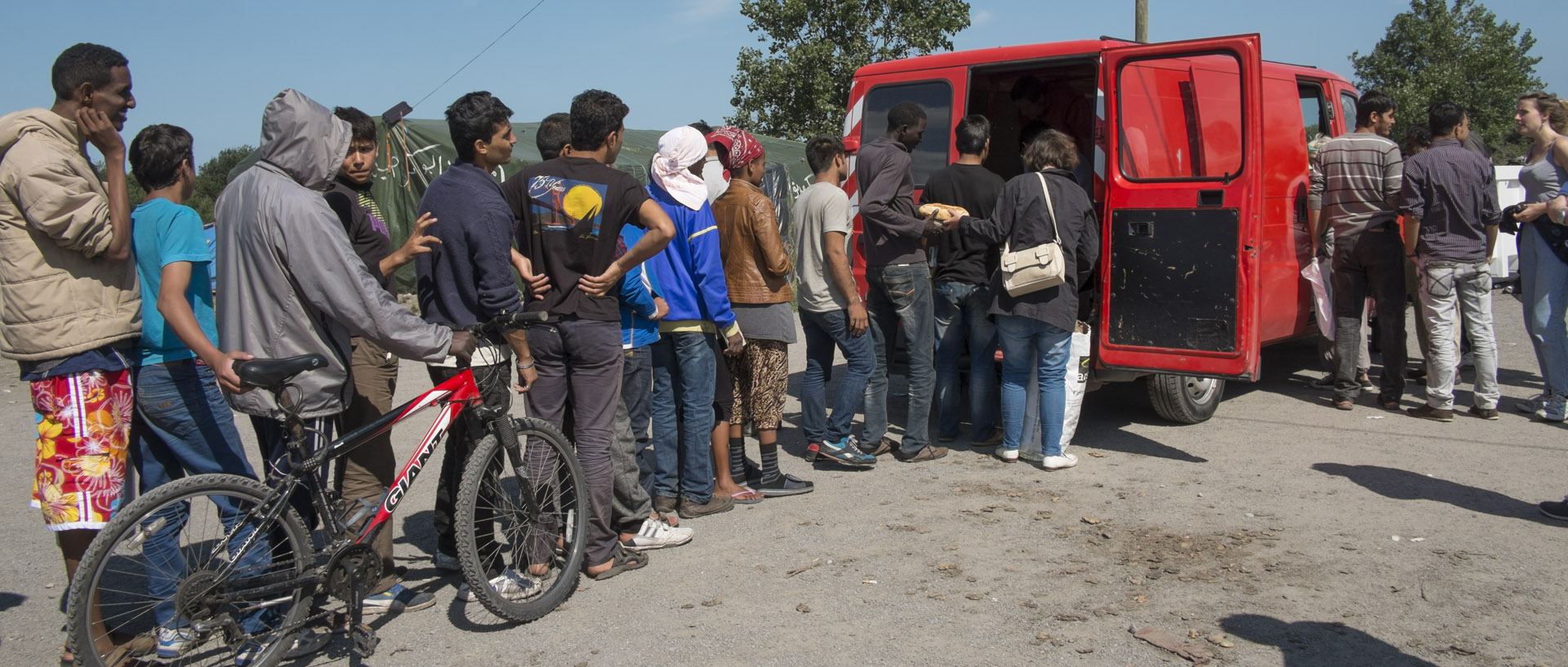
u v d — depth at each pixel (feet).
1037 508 15.60
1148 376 19.38
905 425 20.53
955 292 18.62
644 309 13.84
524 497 12.19
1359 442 18.71
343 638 11.77
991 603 12.13
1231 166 20.18
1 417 24.61
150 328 11.00
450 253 12.05
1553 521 14.25
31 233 10.36
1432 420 20.27
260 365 10.03
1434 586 12.13
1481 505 14.98
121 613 10.14
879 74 21.21
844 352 17.58
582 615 12.21
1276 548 13.56
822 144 17.21
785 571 13.37
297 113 10.82
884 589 12.63
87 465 10.69
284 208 10.52
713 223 14.66
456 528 11.30
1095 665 10.49
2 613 12.67
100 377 10.71
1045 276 16.42
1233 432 19.81
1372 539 13.76
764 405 16.53
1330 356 23.12
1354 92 25.72
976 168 17.94
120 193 10.52
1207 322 16.83
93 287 10.66
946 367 19.22
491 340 12.17
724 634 11.53
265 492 10.50
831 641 11.23
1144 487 16.44
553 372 12.85
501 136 12.35
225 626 10.26
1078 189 16.88
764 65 81.51
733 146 16.19
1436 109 19.81
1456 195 19.42
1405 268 21.67
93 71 10.32
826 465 18.52
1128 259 17.51
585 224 12.37
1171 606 11.85
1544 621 11.12
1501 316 34.76
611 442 13.16
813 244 17.15
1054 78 22.36
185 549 10.27
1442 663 10.30
